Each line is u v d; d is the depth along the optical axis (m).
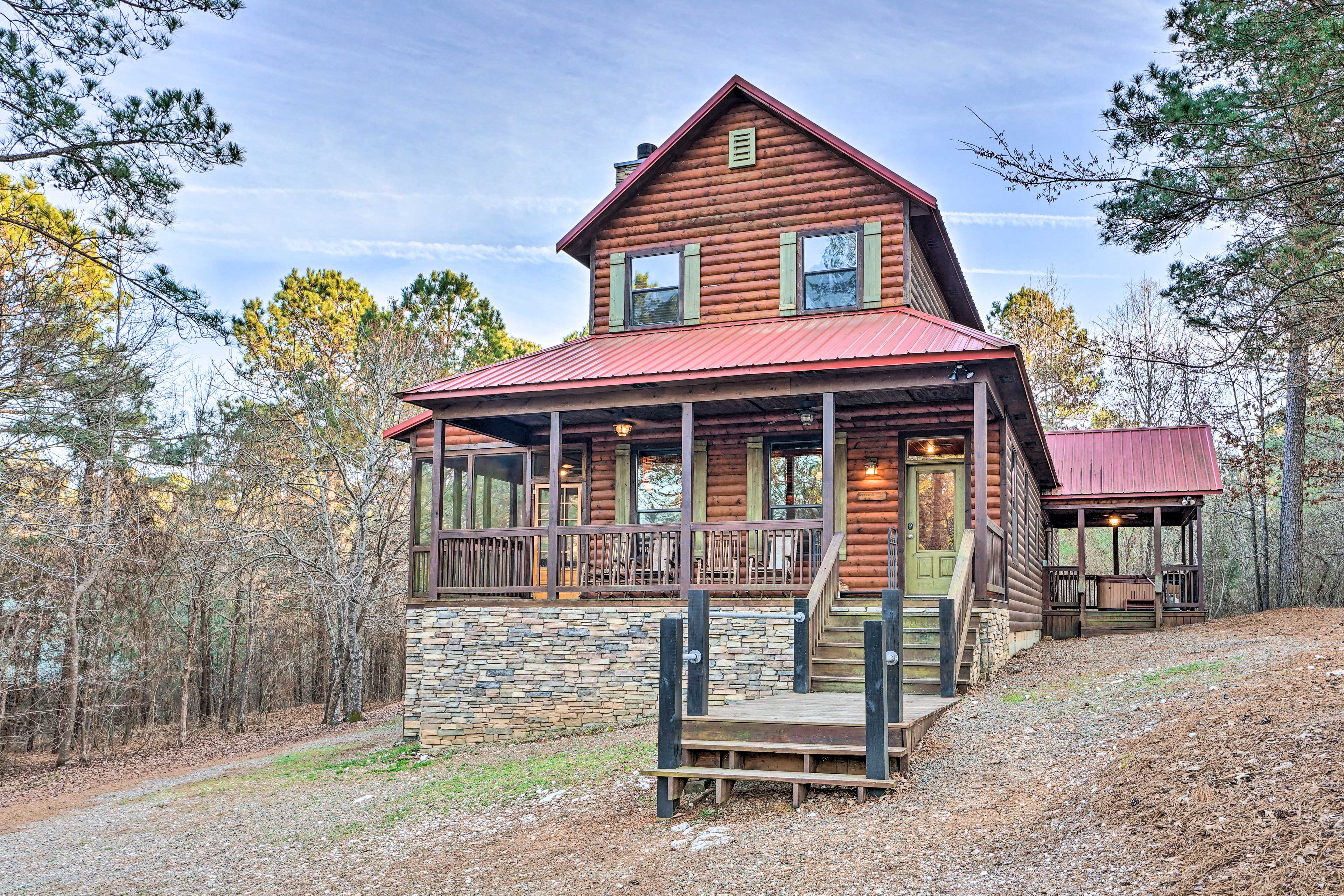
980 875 6.00
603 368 15.02
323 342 31.86
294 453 27.44
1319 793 5.56
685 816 8.06
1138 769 7.02
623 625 13.86
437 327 35.22
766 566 13.67
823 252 16.84
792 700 10.15
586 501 17.91
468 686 14.34
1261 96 8.85
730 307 17.20
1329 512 30.31
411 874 8.08
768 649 12.95
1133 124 8.98
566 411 15.01
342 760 15.48
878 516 16.14
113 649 25.41
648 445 17.59
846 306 16.56
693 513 15.72
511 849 8.23
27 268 19.02
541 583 18.61
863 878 6.21
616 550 15.47
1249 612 32.50
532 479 18.84
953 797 7.53
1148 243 9.58
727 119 17.69
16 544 21.53
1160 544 23.16
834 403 14.57
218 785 14.92
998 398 14.45
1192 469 24.11
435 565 15.20
